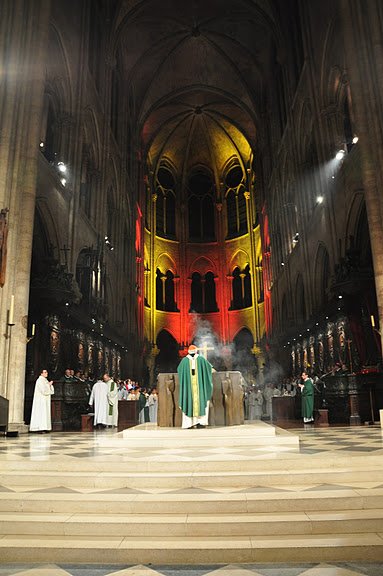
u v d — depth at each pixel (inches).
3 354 494.0
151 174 1884.8
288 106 1144.8
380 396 614.2
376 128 569.3
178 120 1831.9
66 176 807.1
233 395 414.9
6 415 446.3
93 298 856.9
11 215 529.0
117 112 1347.2
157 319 1828.2
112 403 650.2
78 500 203.2
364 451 278.2
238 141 1923.0
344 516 186.1
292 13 1107.3
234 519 186.7
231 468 244.1
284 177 1258.6
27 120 573.0
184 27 1422.2
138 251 1611.7
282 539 175.6
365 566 159.2
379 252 537.3
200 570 158.9
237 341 1903.3
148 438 354.0
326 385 698.8
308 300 973.8
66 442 380.5
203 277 1964.8
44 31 610.9
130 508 199.8
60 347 723.4
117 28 1221.7
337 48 774.5
